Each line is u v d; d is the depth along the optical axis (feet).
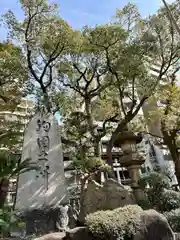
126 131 41.83
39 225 24.36
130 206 16.93
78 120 45.09
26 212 24.95
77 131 44.50
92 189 26.76
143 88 47.03
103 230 15.07
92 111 55.62
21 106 52.29
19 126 44.37
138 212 16.15
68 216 26.71
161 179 34.94
